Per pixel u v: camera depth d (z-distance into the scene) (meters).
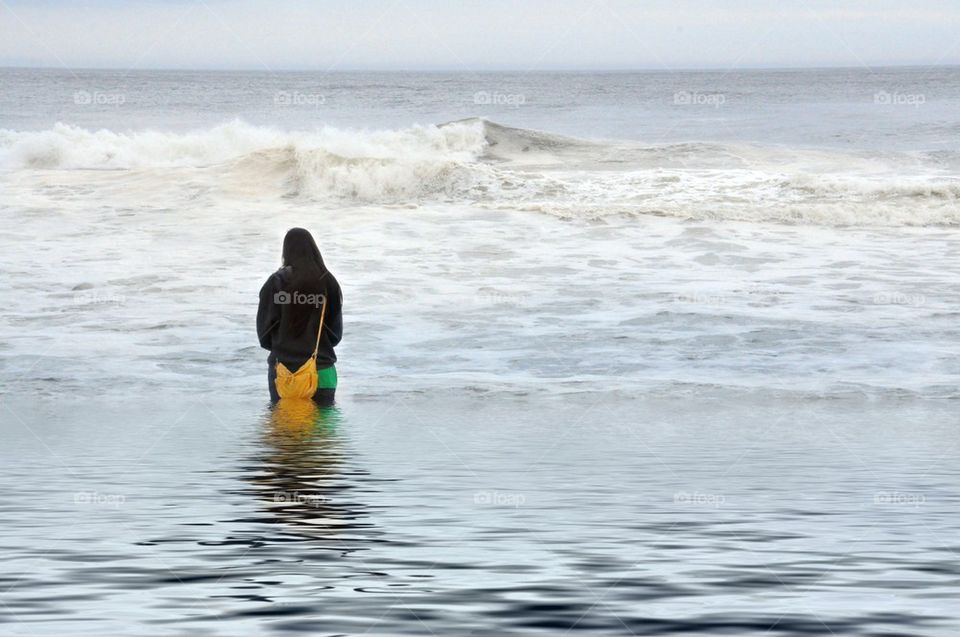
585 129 51.19
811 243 18.30
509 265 15.98
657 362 10.71
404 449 7.11
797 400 9.25
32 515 5.07
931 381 10.00
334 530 4.77
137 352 10.92
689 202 22.77
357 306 13.19
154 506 5.30
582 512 5.24
